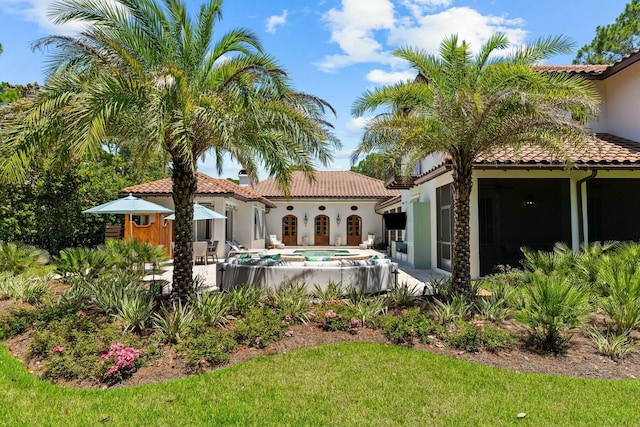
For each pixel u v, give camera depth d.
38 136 6.39
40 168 17.56
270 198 32.19
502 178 12.44
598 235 12.29
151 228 19.84
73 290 8.73
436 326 6.77
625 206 12.37
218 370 5.46
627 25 25.23
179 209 8.22
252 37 7.93
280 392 4.79
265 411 4.34
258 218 29.47
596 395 4.68
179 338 6.16
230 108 7.59
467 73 8.69
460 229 8.62
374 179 37.16
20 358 5.96
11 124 6.35
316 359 5.80
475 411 4.33
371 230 33.00
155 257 12.32
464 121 7.77
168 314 7.18
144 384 5.10
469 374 5.29
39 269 12.53
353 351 6.09
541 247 12.33
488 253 12.41
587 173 11.97
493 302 7.85
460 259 8.55
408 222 18.22
